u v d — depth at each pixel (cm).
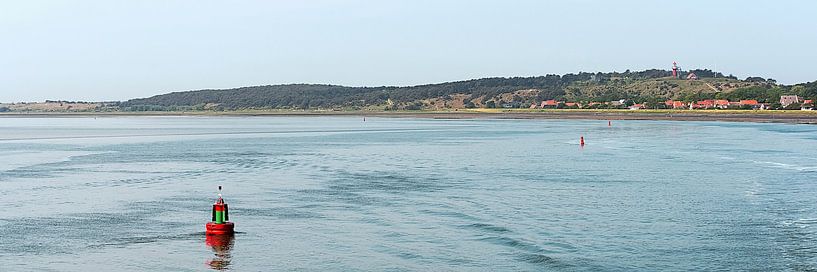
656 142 8731
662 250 2506
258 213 3303
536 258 2402
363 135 11381
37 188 4259
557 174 4950
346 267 2306
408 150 7550
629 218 3128
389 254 2469
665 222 3028
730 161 5881
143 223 3075
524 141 9219
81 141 9825
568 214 3234
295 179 4706
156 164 5903
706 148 7512
